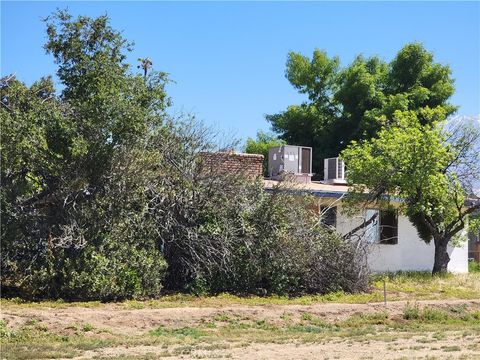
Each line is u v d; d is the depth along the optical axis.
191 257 20.28
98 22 19.23
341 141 43.34
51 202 18.86
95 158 18.84
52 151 18.27
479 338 14.26
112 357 11.77
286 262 20.62
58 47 19.19
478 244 38.50
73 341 13.70
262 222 20.83
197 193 20.44
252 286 20.58
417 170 25.16
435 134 25.50
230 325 16.08
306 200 22.30
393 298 20.53
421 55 42.66
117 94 18.72
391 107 40.16
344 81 44.97
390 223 28.83
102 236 18.56
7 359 11.52
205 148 21.50
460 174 27.17
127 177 19.25
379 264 28.55
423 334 15.04
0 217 17.92
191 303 18.36
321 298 20.17
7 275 18.31
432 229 27.23
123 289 18.28
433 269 27.67
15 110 17.47
